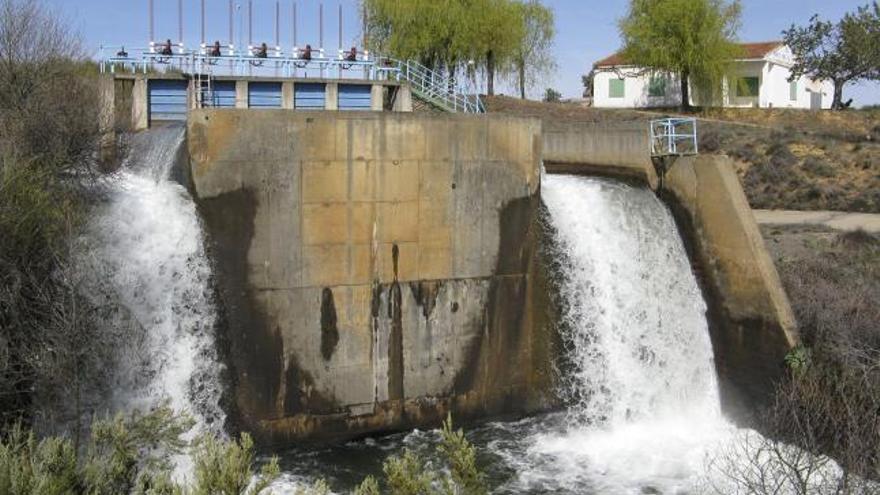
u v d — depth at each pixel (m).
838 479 14.70
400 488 8.89
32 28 24.47
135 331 18.55
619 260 24.50
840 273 24.97
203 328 19.81
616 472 19.72
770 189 40.59
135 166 23.56
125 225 19.42
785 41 67.75
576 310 23.75
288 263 20.47
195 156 19.52
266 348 20.36
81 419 16.12
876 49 64.31
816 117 54.47
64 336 16.20
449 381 22.39
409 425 21.98
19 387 15.82
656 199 26.06
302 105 31.91
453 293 22.30
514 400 23.17
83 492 9.22
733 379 23.98
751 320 23.19
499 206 22.70
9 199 16.17
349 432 21.28
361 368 21.34
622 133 27.09
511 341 23.11
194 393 19.58
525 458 20.47
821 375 20.19
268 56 31.98
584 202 24.55
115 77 28.83
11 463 8.66
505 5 54.31
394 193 21.38
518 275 23.11
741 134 47.28
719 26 57.09
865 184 39.88
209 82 30.58
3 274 15.80
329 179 20.67
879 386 17.77
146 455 11.66
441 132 21.72
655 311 24.69
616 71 65.50
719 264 24.34
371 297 21.36
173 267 19.69
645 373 24.19
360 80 32.34
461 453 9.34
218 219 19.86
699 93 59.19
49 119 20.67
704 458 19.02
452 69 53.56
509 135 22.61
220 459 9.05
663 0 57.34
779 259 26.77
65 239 17.47
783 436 18.89
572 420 23.02
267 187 20.12
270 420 20.44
